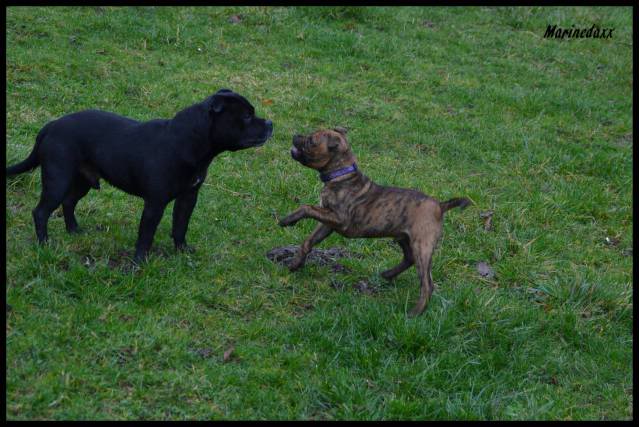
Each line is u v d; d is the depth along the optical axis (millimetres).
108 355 4867
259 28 11516
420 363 5281
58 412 4363
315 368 5078
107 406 4484
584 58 12578
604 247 7766
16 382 4477
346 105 9938
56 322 5059
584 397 5371
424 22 12781
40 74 9094
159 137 5660
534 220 8039
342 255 6758
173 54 10383
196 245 6461
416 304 5848
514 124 10172
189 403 4629
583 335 6051
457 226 7641
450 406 4930
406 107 10219
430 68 11359
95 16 10797
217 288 5836
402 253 6938
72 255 5805
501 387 5281
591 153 9664
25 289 5328
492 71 11672
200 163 5781
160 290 5578
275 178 7980
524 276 6863
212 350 5148
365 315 5609
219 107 5625
